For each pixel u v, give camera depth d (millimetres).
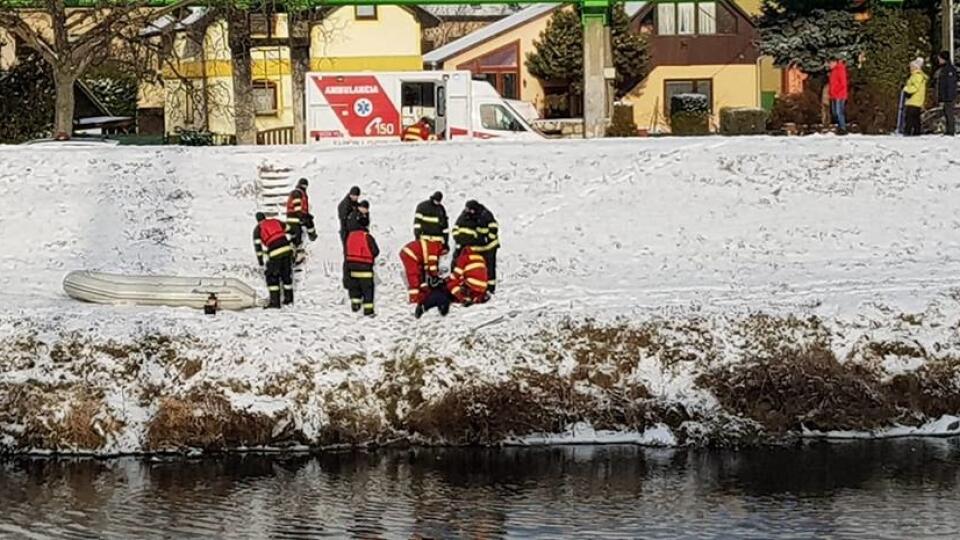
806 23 50969
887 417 21922
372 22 57844
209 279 25000
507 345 22688
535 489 19297
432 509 18359
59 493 19250
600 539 17016
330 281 26891
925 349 22766
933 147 32812
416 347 22734
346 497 18984
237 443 21328
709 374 22203
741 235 29391
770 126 51812
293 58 44781
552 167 32469
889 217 30000
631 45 62688
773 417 21719
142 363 22156
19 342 22516
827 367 22250
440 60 64875
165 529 17562
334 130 38312
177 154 34062
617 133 50688
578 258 28297
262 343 22562
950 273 26406
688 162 32469
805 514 17922
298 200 28219
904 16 49688
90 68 43531
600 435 21672
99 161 33688
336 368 22234
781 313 23500
